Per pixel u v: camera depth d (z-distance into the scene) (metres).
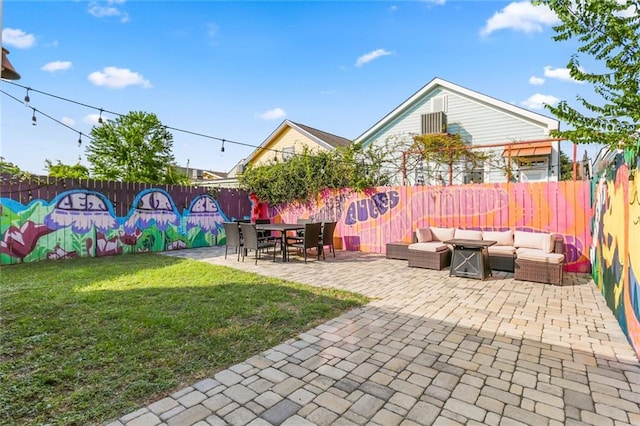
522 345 3.28
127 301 4.59
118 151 17.11
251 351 3.13
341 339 3.41
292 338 3.44
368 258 8.57
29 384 2.51
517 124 13.14
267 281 5.91
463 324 3.85
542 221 7.20
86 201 8.56
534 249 6.50
